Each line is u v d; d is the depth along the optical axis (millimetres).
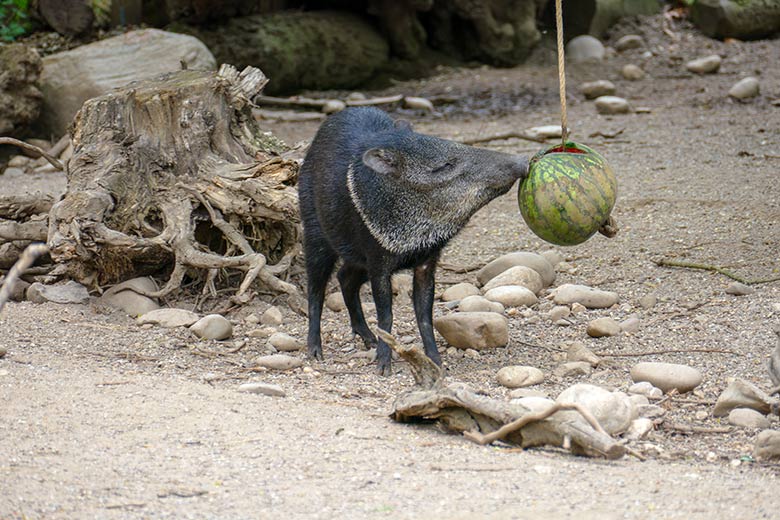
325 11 39781
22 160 26656
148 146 16344
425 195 12344
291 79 36688
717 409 11125
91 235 15211
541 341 14125
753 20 43344
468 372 12859
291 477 8820
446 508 8133
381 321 12852
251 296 15875
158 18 34812
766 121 29141
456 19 42281
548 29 44156
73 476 8727
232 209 15812
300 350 14086
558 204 11680
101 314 15297
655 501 8312
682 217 19547
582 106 33906
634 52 42812
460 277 17500
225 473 8875
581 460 9570
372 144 12602
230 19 35719
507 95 36531
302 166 14078
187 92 16609
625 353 13344
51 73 28281
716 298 15398
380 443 9859
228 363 13227
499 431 9805
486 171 12180
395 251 12555
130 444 9555
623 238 18703
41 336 13852
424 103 34219
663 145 26406
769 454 9711
